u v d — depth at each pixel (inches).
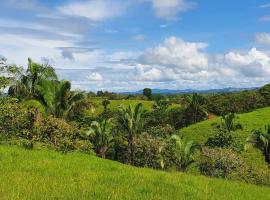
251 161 2620.6
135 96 6565.0
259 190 799.1
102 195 526.6
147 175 755.4
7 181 561.3
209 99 4761.3
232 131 2979.8
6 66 1139.9
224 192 689.0
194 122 4094.5
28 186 533.6
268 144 2091.5
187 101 4156.0
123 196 535.5
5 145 1055.0
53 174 673.6
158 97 6397.6
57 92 1545.3
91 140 2097.7
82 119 1724.9
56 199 487.8
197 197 592.4
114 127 2208.4
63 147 1110.4
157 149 2146.9
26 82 1530.5
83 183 595.8
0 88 1127.6
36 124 1103.6
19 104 1167.0
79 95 1612.9
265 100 4694.9
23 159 804.6
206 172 1840.6
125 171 798.5
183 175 857.5
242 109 4640.8
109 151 2368.4
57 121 1141.7
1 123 1100.5
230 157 1798.7
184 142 2006.6
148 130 2997.0
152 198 539.8
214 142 2812.5
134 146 2207.2
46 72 1582.2
